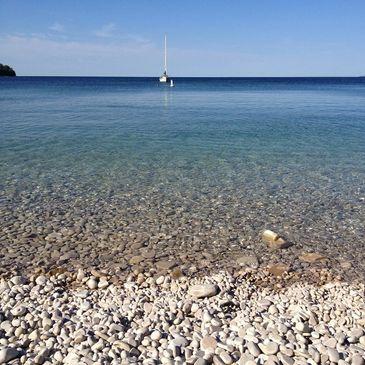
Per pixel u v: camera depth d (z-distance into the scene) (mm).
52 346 5281
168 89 97188
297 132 25453
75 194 12523
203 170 15500
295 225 10484
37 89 87500
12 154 17891
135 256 8680
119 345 5301
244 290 7176
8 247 8961
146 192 12805
